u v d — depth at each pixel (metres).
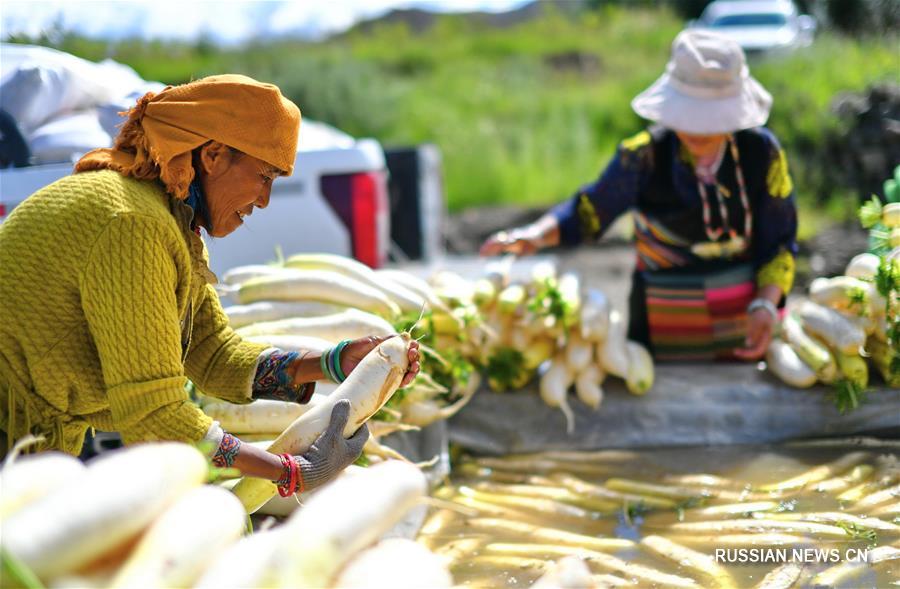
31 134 4.59
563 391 3.92
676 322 4.03
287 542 1.64
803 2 17.94
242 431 3.15
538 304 3.82
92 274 2.16
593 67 22.06
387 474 1.82
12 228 2.23
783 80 13.11
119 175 2.26
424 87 20.20
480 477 3.75
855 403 3.77
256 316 3.46
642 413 3.97
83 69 4.80
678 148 3.91
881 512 3.17
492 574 2.84
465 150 15.65
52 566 1.46
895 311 3.62
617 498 3.42
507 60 22.72
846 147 10.75
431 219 7.64
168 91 2.30
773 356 3.92
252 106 2.24
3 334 2.22
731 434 3.92
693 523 3.17
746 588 2.69
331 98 17.41
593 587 1.73
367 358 2.48
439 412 3.61
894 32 13.85
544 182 14.37
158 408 2.20
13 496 1.58
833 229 10.06
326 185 4.93
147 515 1.58
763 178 3.88
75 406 2.35
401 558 1.71
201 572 1.59
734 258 4.04
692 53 3.77
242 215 2.44
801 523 3.07
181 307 2.33
